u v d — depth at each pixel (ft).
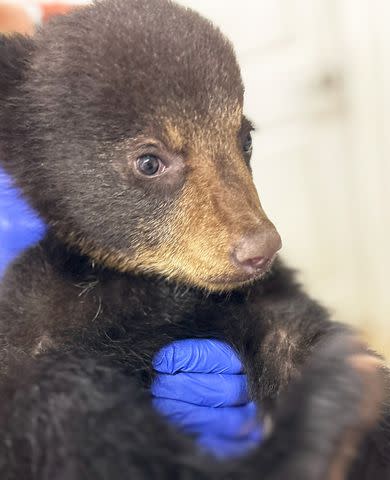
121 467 0.90
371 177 2.83
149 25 1.19
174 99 1.16
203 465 0.89
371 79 2.69
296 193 2.87
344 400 0.93
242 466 0.88
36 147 1.22
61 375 1.02
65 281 1.19
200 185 1.20
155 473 0.89
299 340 1.28
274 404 1.16
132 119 1.16
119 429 0.93
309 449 0.88
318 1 2.63
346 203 2.89
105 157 1.18
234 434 1.08
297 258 2.93
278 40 2.70
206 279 1.21
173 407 1.28
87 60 1.16
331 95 2.73
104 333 1.18
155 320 1.25
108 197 1.20
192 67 1.17
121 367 1.14
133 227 1.22
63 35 1.22
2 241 1.22
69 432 0.95
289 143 2.80
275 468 0.87
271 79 2.73
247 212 1.17
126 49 1.15
